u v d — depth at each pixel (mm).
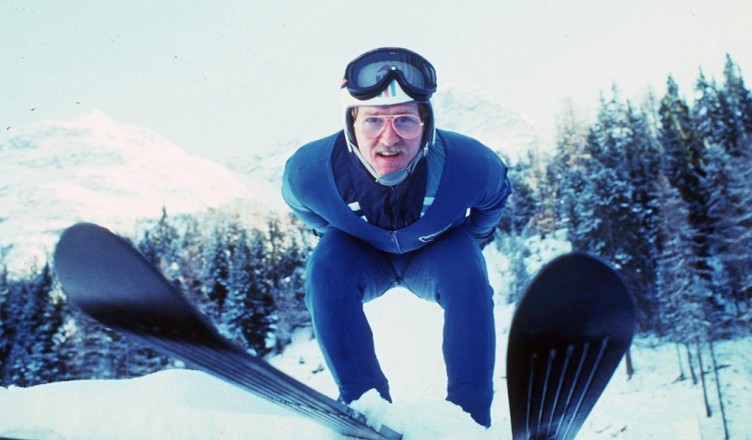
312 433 2102
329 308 2396
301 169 2656
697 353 29125
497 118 143750
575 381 1759
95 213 134000
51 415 2338
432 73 2449
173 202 144250
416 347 21562
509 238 42188
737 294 33000
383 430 1998
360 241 2709
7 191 146250
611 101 43344
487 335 2416
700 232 35312
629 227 33312
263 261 41438
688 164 38312
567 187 40594
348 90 2408
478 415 2309
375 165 2455
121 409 2344
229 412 2295
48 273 37781
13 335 36656
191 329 1589
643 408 28906
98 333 35781
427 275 2680
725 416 28188
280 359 39281
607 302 1652
